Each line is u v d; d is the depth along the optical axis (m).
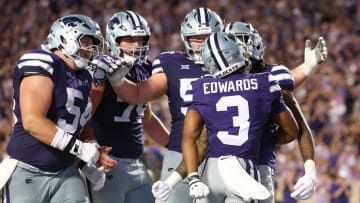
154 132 13.87
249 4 46.03
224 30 12.13
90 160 11.10
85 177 12.43
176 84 12.56
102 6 47.78
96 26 11.59
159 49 42.75
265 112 11.20
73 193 11.41
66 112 11.27
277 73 11.90
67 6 48.06
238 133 11.10
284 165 26.47
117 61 11.87
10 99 37.81
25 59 11.07
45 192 11.31
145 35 12.46
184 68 12.61
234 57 11.17
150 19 45.88
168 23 45.41
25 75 11.00
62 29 11.33
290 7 45.53
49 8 48.09
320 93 35.88
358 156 30.12
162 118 31.73
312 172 11.41
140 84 12.40
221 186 11.05
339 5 46.16
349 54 41.06
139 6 47.28
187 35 12.58
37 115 10.82
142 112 13.07
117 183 12.66
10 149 11.35
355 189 27.95
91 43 11.53
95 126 12.73
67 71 11.29
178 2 47.44
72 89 11.29
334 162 28.55
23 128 11.22
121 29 12.38
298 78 12.62
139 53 12.55
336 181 26.33
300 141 11.72
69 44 11.29
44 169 11.27
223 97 11.17
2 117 36.88
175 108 12.61
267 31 43.12
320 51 12.45
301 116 11.83
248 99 11.14
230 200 11.09
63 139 10.93
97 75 11.93
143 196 13.07
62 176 11.38
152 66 12.96
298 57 40.47
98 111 12.69
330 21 45.31
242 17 45.12
